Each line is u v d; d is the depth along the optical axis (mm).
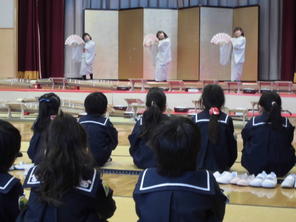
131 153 5898
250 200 4609
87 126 5801
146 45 14289
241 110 9773
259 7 15328
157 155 2730
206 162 5402
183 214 2658
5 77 15406
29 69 15578
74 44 14727
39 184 2807
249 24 15477
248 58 15539
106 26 16141
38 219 2770
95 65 16125
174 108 11031
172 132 2701
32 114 10969
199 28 15352
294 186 5055
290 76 15344
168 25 15852
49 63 16031
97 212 2904
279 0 15773
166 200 2678
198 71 15445
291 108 11617
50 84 13062
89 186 2805
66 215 2770
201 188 2709
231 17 15719
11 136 3008
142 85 12648
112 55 16188
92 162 2916
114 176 5539
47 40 15945
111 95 12352
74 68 16125
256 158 5383
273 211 4297
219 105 5484
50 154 2768
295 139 8094
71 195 2781
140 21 15734
